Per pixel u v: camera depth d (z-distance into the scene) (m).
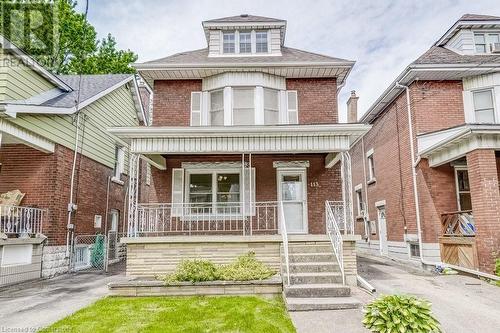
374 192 17.12
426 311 4.56
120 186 16.42
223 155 12.09
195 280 7.86
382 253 16.06
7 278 9.37
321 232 11.66
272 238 8.96
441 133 11.74
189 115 12.38
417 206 12.47
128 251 9.05
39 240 10.59
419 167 12.43
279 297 7.59
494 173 9.83
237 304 6.91
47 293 8.42
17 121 9.84
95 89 14.50
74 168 12.52
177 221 11.62
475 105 12.78
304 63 11.79
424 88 12.93
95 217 14.00
